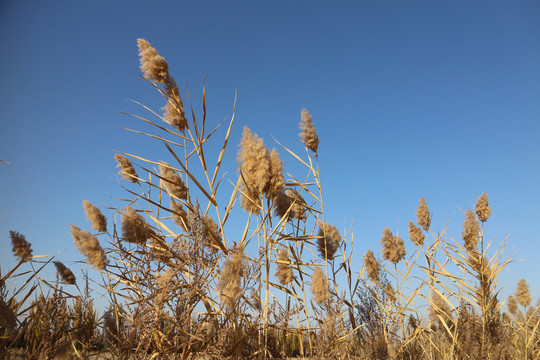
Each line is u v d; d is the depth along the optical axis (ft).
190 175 13.00
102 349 11.51
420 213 21.88
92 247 10.87
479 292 17.67
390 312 17.71
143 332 10.19
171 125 14.48
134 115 14.28
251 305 12.02
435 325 19.11
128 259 11.73
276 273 14.79
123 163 15.21
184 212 14.42
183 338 10.22
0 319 10.08
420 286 18.04
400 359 16.83
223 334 10.39
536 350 19.90
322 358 13.08
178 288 10.53
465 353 17.01
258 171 14.10
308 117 17.98
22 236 12.86
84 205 12.54
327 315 13.92
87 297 12.09
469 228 18.81
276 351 13.34
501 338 17.88
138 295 11.00
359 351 15.93
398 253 21.01
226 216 13.38
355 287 16.80
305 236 15.84
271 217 14.65
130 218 11.39
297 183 17.21
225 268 10.07
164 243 11.59
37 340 11.46
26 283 12.49
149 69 14.56
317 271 13.80
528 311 22.36
